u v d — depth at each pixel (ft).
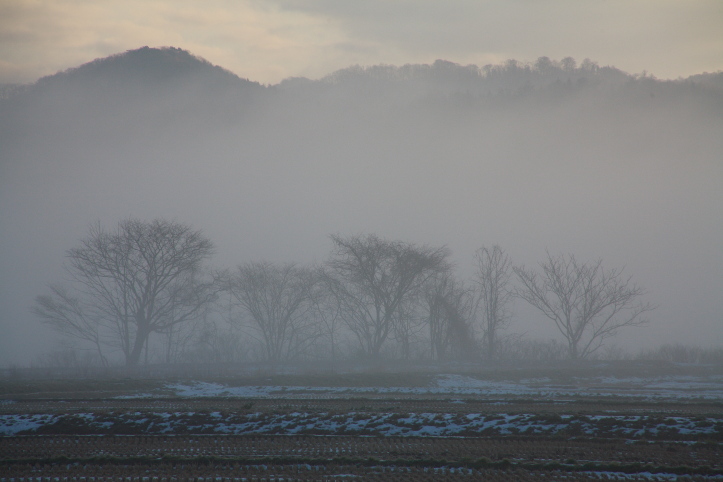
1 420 112.37
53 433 107.55
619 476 78.38
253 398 144.56
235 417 113.39
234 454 91.25
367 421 110.32
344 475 80.59
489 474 79.87
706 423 101.35
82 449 94.79
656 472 79.66
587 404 131.13
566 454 88.43
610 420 104.94
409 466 85.05
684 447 91.30
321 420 111.75
